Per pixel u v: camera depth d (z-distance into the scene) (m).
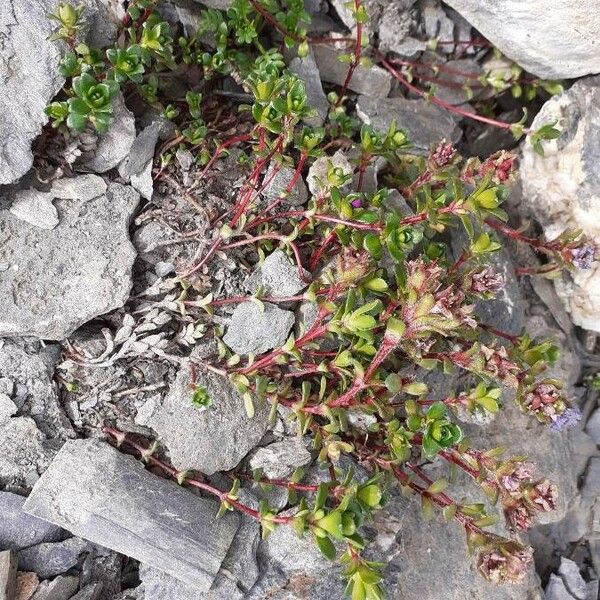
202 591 0.23
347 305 0.22
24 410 0.23
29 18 0.23
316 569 0.24
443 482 0.24
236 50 0.28
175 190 0.25
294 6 0.27
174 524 0.23
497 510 0.28
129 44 0.25
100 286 0.23
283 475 0.24
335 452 0.23
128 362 0.24
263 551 0.24
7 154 0.22
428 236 0.27
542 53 0.29
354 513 0.21
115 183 0.24
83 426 0.23
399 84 0.32
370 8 0.30
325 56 0.30
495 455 0.23
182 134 0.25
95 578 0.23
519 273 0.30
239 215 0.24
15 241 0.23
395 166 0.28
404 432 0.23
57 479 0.22
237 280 0.25
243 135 0.26
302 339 0.23
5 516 0.22
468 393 0.23
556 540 0.31
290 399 0.24
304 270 0.24
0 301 0.22
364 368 0.24
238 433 0.24
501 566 0.22
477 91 0.32
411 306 0.22
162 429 0.23
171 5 0.27
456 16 0.31
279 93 0.24
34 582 0.22
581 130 0.28
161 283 0.24
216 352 0.24
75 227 0.23
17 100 0.23
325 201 0.24
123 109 0.24
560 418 0.24
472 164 0.25
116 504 0.22
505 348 0.25
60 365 0.24
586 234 0.29
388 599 0.25
